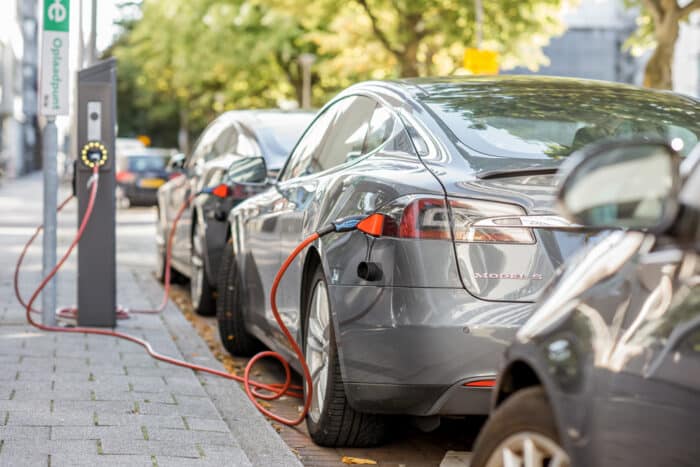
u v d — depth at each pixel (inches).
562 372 144.2
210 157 542.3
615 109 279.1
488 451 158.4
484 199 236.8
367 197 260.1
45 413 284.2
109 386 324.2
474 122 267.3
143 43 2615.7
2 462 236.1
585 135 263.4
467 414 239.3
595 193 127.3
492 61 1135.0
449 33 1565.0
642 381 132.6
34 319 463.5
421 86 295.6
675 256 136.0
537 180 240.1
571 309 149.3
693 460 125.1
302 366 293.0
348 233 261.4
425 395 238.7
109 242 449.4
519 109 275.3
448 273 235.9
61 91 444.8
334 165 307.0
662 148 127.6
